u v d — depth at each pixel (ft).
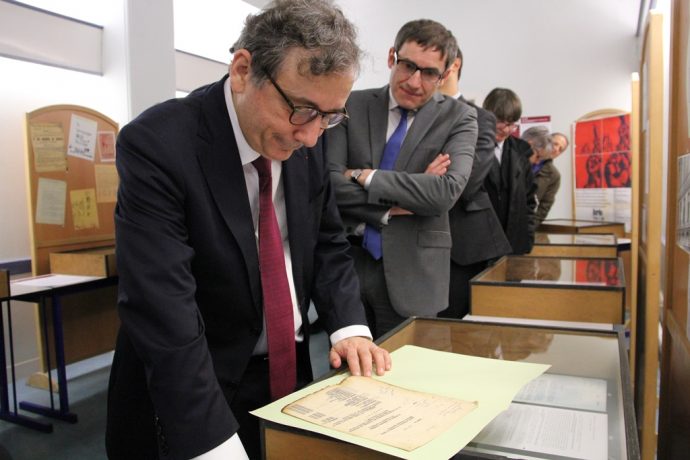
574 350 2.78
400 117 5.32
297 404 2.14
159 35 10.96
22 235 9.87
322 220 3.48
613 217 15.28
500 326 2.98
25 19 9.34
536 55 16.55
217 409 2.26
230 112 2.66
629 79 15.67
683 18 4.04
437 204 4.81
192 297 2.43
